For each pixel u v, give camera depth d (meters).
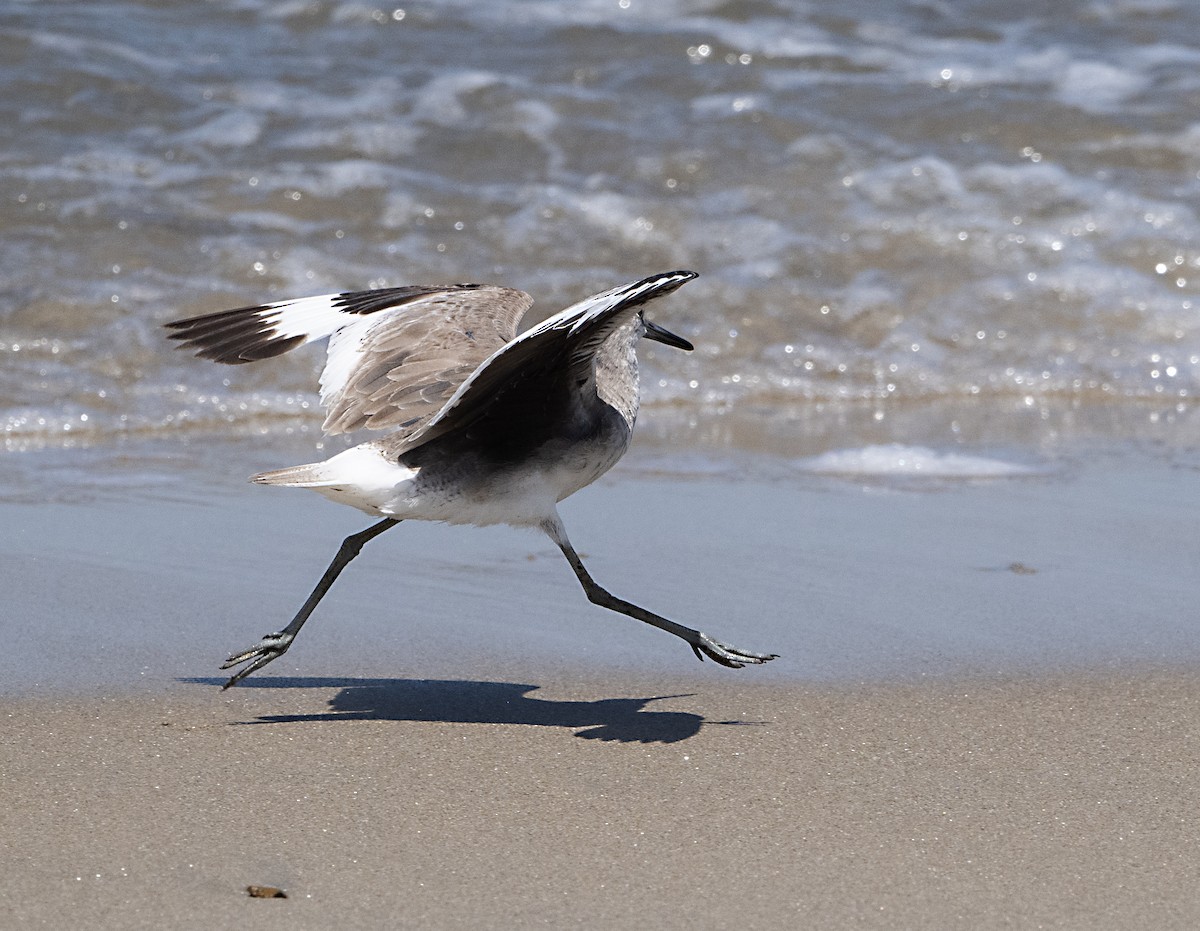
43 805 7.59
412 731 8.66
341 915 6.63
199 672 9.48
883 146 21.00
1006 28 24.64
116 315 16.42
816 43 23.80
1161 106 22.17
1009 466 14.47
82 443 14.51
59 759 8.13
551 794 7.87
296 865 7.07
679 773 8.15
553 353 7.96
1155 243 19.23
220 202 18.77
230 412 15.49
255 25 23.50
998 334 17.83
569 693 9.28
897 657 9.84
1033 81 22.84
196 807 7.63
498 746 8.46
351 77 22.03
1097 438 15.49
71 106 20.45
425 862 7.12
